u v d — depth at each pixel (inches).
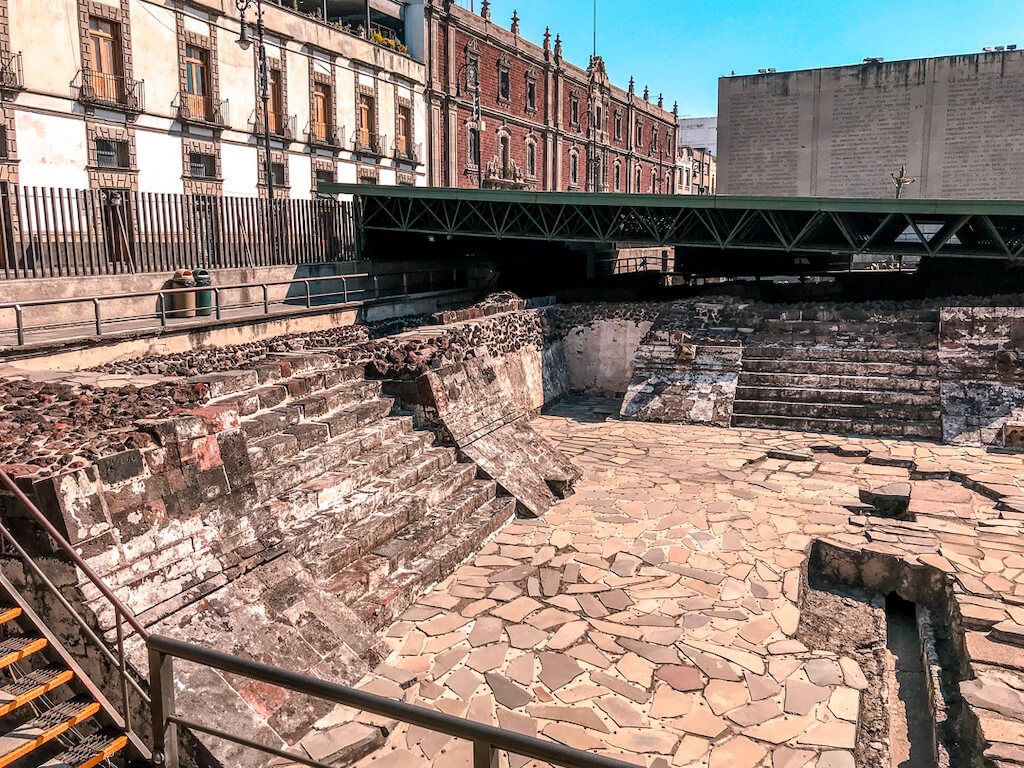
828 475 486.0
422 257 956.0
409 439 399.2
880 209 665.0
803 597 326.0
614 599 313.9
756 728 229.9
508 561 351.6
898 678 280.4
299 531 290.0
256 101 1108.5
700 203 712.4
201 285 587.2
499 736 95.1
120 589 205.8
